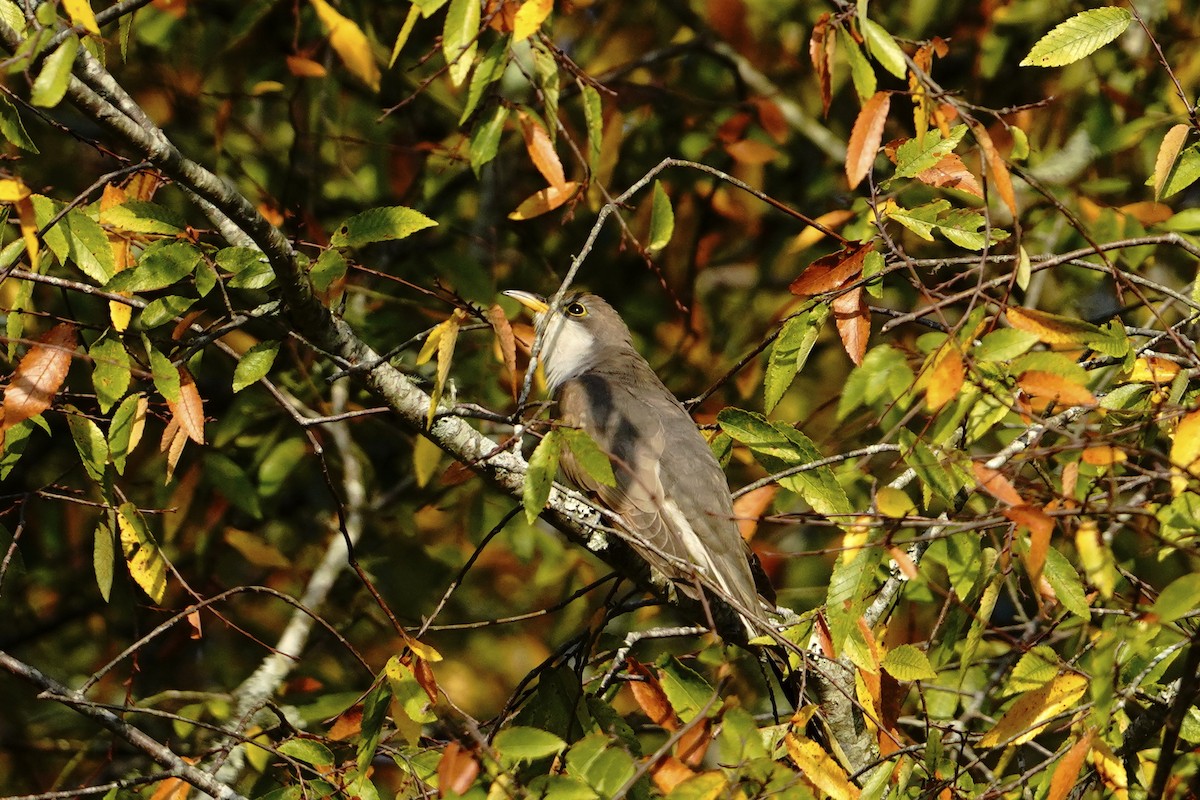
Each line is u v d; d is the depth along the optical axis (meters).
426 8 7.80
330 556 14.40
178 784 8.14
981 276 7.13
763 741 7.14
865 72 7.74
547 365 13.56
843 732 9.22
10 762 14.05
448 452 9.00
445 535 15.09
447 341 7.54
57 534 14.28
